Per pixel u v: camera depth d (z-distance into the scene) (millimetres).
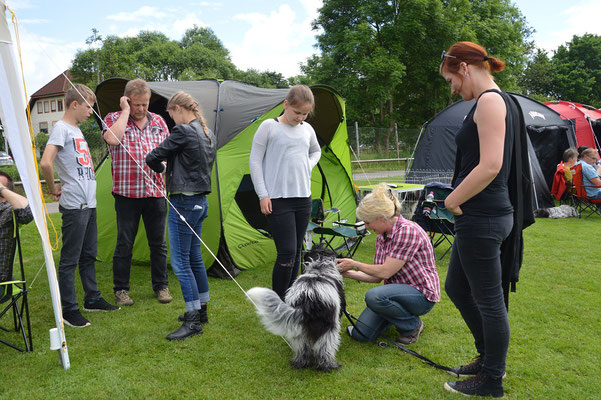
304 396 2197
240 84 5227
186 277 2891
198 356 2619
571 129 9023
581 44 37938
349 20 21891
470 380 2203
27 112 2309
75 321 3049
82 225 3098
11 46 2191
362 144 17172
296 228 3170
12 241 2662
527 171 2113
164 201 3639
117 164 3430
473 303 2273
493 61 1936
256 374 2412
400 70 19938
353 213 5922
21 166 2270
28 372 2414
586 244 5359
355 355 2648
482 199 1919
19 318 2684
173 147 2783
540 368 2439
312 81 22688
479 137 1854
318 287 2418
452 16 20719
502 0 24109
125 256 3523
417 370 2457
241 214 4551
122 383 2303
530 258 4766
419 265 2742
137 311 3371
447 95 23062
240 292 3816
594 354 2609
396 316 2713
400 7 20906
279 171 3010
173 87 4594
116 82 4438
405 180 9281
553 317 3178
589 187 7125
